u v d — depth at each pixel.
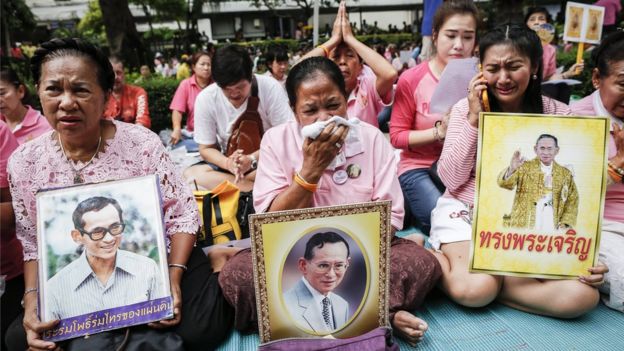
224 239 2.44
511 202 1.89
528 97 2.20
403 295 1.87
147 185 1.75
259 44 22.50
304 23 28.08
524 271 1.88
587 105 2.33
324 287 1.71
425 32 4.89
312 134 1.72
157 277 1.68
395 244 2.02
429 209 2.69
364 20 31.62
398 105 2.94
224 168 3.18
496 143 1.90
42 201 1.68
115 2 11.42
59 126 1.66
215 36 33.59
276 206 1.89
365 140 2.02
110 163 1.83
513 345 1.79
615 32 2.20
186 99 5.09
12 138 2.12
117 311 1.63
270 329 1.68
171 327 1.71
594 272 1.83
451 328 1.92
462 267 2.00
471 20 2.73
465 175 2.20
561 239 1.86
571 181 1.86
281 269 1.67
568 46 8.70
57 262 1.64
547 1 21.22
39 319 1.60
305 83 1.81
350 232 1.71
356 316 1.73
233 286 1.82
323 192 1.98
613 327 1.87
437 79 2.83
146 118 4.86
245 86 3.11
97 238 1.67
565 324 1.90
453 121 2.30
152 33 23.12
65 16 28.05
